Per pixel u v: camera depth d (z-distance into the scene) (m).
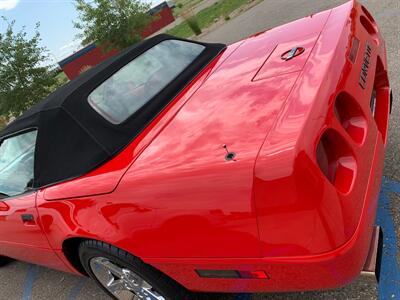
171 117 2.21
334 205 1.49
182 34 20.58
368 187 1.71
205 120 1.99
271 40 2.64
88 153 2.25
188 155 1.81
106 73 2.65
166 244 1.84
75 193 2.16
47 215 2.37
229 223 1.62
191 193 1.69
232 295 2.45
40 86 14.11
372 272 1.63
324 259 1.49
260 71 2.20
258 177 1.51
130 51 2.90
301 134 1.52
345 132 1.70
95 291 3.10
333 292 2.21
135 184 1.88
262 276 1.69
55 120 2.40
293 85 1.86
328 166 1.64
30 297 3.42
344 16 2.47
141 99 2.47
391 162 2.97
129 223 1.91
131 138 2.22
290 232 1.51
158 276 2.05
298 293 2.31
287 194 1.47
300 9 10.43
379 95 2.50
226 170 1.61
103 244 2.13
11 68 13.71
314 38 2.30
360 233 1.56
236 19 15.12
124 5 16.66
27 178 2.64
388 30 5.72
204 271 1.84
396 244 2.30
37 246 2.70
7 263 4.17
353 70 2.01
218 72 2.52
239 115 1.86
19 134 2.66
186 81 2.60
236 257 1.68
